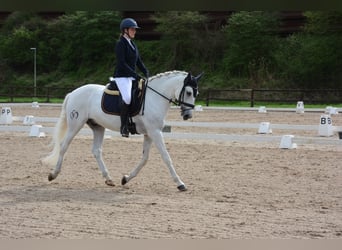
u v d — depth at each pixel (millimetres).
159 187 9094
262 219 6812
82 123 9367
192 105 8586
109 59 56594
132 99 8758
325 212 7223
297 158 12195
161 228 6367
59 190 8867
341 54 45938
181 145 14758
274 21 49594
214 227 6418
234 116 25625
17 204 7727
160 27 53531
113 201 7965
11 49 59188
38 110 30391
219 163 11602
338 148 13938
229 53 50844
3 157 12656
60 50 59750
